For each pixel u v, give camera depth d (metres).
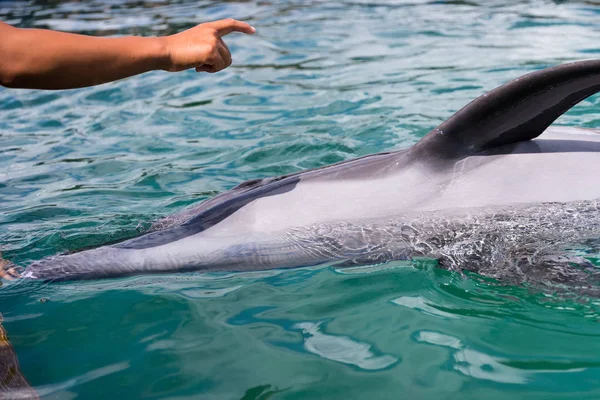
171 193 4.67
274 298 3.05
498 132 3.32
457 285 3.04
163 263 3.33
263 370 2.51
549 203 3.22
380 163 3.54
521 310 2.82
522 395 2.29
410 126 5.71
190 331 2.81
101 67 2.78
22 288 3.25
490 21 9.73
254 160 5.25
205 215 3.56
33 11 13.07
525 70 7.11
